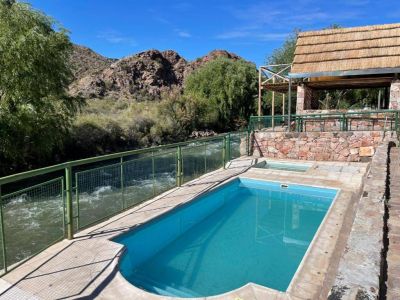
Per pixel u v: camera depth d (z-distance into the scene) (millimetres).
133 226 5867
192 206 7516
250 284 3936
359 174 10070
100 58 72688
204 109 34750
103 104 34812
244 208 8484
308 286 3920
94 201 8414
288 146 13188
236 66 39812
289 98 13703
